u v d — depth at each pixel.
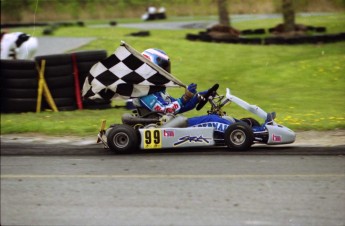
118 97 11.41
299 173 9.65
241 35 33.34
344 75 20.09
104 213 8.16
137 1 55.91
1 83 16.45
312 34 30.47
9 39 19.80
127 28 39.72
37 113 16.30
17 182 9.69
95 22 49.28
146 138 11.12
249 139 10.92
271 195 8.65
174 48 27.22
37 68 16.48
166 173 9.90
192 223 7.67
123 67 11.23
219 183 9.27
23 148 12.16
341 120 13.84
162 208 8.27
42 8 52.66
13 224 7.84
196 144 10.98
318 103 16.27
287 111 15.20
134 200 8.63
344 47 25.95
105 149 11.80
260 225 7.54
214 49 27.09
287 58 24.50
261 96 17.50
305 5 30.88
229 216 7.87
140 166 10.38
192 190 8.98
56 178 9.88
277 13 40.66
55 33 37.41
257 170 9.87
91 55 16.78
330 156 10.69
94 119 15.03
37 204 8.59
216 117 11.21
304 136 12.47
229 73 21.83
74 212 8.24
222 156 10.81
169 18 49.22
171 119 11.16
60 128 13.84
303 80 19.94
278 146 11.51
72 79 16.67
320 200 8.38
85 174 10.05
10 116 15.98
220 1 34.62
